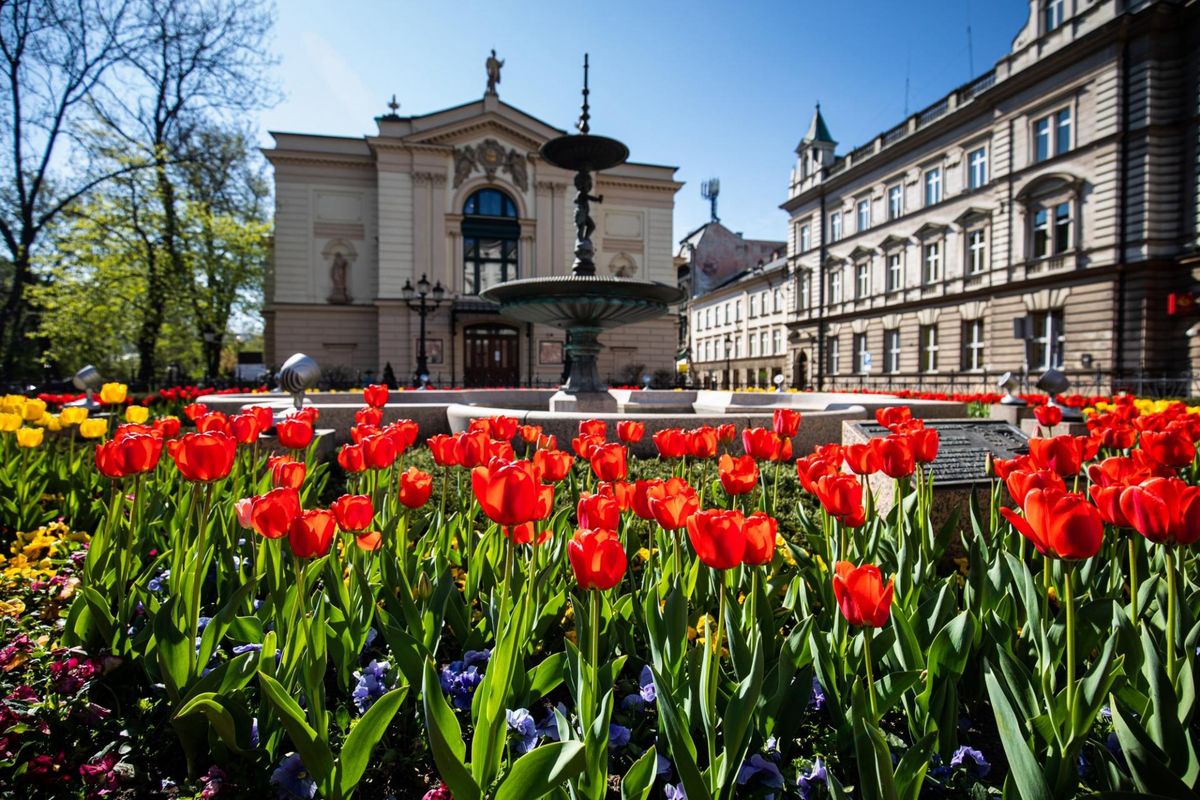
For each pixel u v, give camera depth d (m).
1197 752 1.79
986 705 2.28
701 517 1.66
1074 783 1.57
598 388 10.40
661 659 1.98
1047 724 1.63
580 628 2.03
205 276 28.52
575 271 10.52
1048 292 25.94
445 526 2.97
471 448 2.62
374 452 2.68
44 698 2.12
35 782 1.83
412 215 33.16
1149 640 1.66
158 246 24.80
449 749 1.39
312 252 33.59
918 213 32.62
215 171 25.48
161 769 1.97
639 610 2.41
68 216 23.50
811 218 41.34
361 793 1.89
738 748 1.63
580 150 10.09
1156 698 1.61
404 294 29.56
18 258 21.47
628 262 36.91
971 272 29.69
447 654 2.51
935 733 1.62
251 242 27.70
